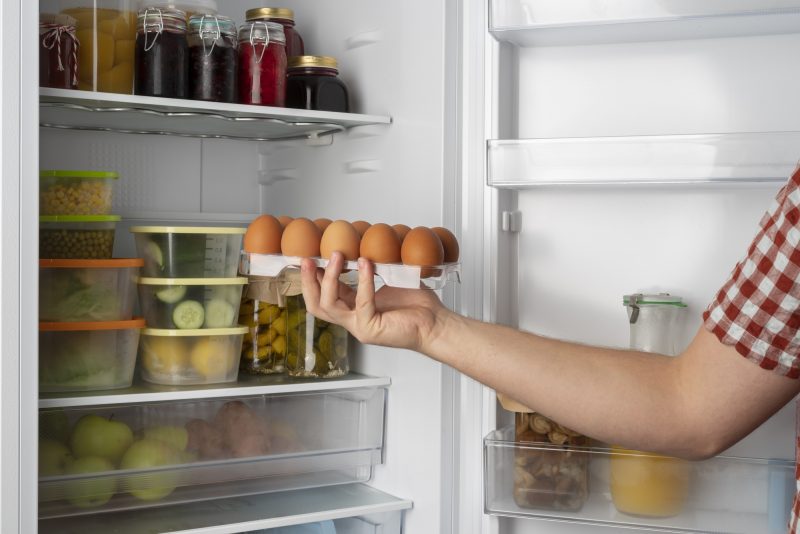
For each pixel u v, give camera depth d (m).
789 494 1.33
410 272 1.21
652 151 1.33
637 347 1.42
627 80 1.49
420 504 1.64
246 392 1.55
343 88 1.70
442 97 1.57
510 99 1.57
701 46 1.45
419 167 1.62
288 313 1.72
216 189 1.99
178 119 1.62
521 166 1.40
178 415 1.51
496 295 1.55
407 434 1.67
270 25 1.60
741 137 1.29
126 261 1.50
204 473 1.53
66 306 1.45
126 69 1.52
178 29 1.51
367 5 1.75
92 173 1.49
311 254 1.29
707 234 1.45
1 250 1.22
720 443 1.00
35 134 1.24
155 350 1.56
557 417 1.07
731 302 0.94
